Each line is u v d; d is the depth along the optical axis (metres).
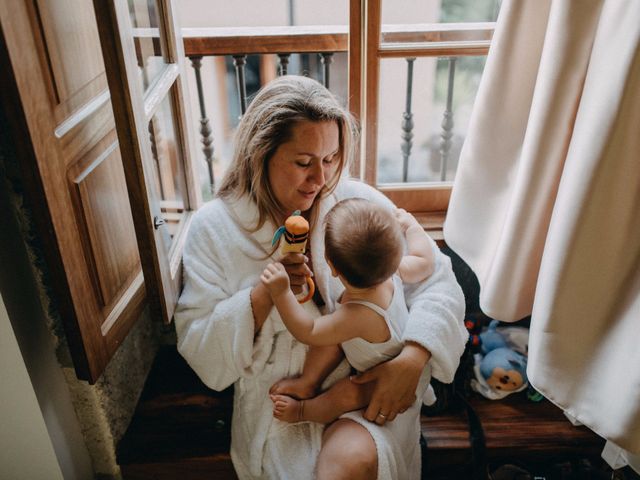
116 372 1.48
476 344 1.62
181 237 1.50
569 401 1.29
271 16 3.26
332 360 1.31
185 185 1.60
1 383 1.20
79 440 1.41
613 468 1.45
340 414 1.26
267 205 1.29
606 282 1.17
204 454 1.46
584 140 1.10
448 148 1.94
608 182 1.09
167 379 1.68
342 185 1.44
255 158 1.23
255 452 1.28
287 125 1.17
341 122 1.24
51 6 1.04
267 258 1.33
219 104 3.07
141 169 1.09
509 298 1.42
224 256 1.32
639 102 1.03
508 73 1.31
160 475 1.48
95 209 1.21
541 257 1.38
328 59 1.85
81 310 1.15
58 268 1.08
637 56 0.99
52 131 1.04
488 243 1.50
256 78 3.08
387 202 1.47
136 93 1.07
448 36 1.62
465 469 1.55
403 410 1.26
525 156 1.26
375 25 1.55
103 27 0.97
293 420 1.26
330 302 1.35
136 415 1.57
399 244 1.16
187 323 1.33
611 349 1.19
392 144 1.99
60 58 1.07
